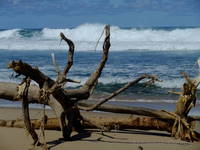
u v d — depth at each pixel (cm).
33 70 496
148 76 586
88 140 562
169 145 541
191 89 589
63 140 561
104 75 1281
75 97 572
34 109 831
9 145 525
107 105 615
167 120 604
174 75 1267
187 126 577
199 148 527
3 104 911
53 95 546
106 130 610
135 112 610
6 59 1788
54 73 1324
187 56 1789
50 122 613
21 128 627
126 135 602
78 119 613
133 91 1052
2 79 1212
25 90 510
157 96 988
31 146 520
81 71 1356
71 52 568
